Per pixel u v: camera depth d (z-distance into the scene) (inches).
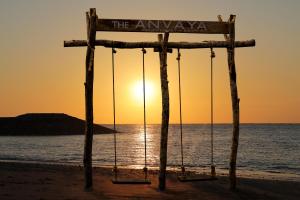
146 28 620.4
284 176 1114.7
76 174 841.5
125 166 1362.0
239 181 782.5
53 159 1829.5
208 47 627.5
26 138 4953.3
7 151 2586.1
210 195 614.5
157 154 2320.4
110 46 612.1
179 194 613.0
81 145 3415.4
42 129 5856.3
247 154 2356.1
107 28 609.9
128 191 626.2
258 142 3757.4
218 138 4758.9
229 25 625.6
